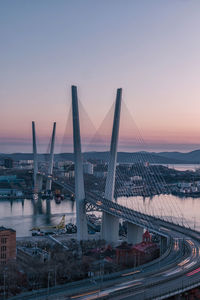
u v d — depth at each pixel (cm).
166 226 18600
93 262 14438
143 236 17950
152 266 12525
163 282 10506
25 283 12462
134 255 14650
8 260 14988
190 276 11094
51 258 15150
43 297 9606
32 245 19225
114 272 12950
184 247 14875
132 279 10794
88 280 11250
